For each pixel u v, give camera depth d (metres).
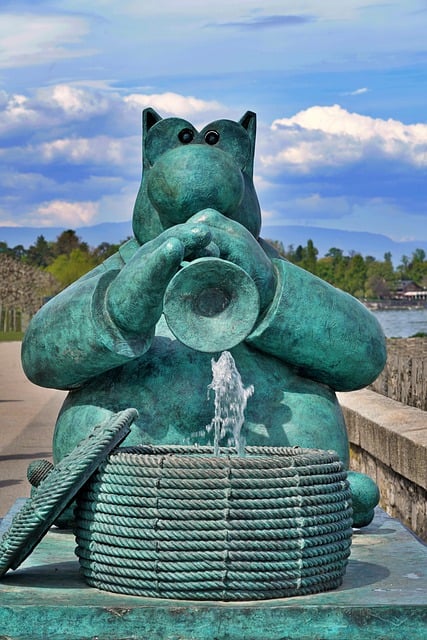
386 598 4.81
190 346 5.39
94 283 5.79
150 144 6.38
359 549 5.79
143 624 4.64
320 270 116.19
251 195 6.39
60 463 4.95
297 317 5.90
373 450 10.34
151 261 5.26
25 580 5.10
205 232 5.35
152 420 5.86
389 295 114.62
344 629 4.66
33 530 4.79
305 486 4.83
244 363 6.03
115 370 6.02
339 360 6.04
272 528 4.74
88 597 4.80
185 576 4.71
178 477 4.73
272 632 4.64
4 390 23.27
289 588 4.80
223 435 5.88
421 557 5.61
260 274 5.73
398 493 9.57
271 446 5.86
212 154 6.04
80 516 4.94
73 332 5.72
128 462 4.81
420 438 8.89
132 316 5.48
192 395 5.89
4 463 13.37
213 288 5.45
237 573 4.71
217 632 4.63
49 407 19.72
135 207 6.44
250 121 6.52
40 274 75.62
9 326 66.19
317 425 6.04
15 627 4.65
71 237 171.38
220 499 4.71
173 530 4.71
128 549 4.76
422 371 11.63
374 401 11.84
